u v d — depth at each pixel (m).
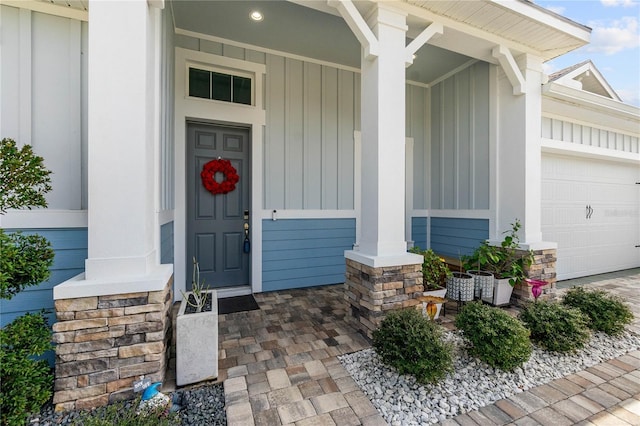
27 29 1.92
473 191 3.93
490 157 3.69
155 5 1.85
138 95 1.70
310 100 3.98
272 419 1.51
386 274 2.40
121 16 1.68
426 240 4.74
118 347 1.60
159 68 2.09
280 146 3.82
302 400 1.66
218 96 3.56
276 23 3.20
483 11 2.67
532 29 2.94
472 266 3.31
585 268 4.65
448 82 4.34
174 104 3.26
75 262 1.96
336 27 3.27
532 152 3.35
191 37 3.36
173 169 3.22
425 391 1.73
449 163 4.33
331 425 1.48
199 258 3.60
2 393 1.25
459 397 1.71
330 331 2.57
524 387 1.82
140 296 1.64
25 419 1.32
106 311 1.59
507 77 3.37
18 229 1.83
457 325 2.19
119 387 1.60
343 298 3.51
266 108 3.73
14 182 1.35
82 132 2.02
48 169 1.95
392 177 2.54
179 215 3.33
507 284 3.20
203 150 3.58
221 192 3.63
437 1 2.55
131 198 1.68
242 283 3.79
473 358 2.10
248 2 2.86
